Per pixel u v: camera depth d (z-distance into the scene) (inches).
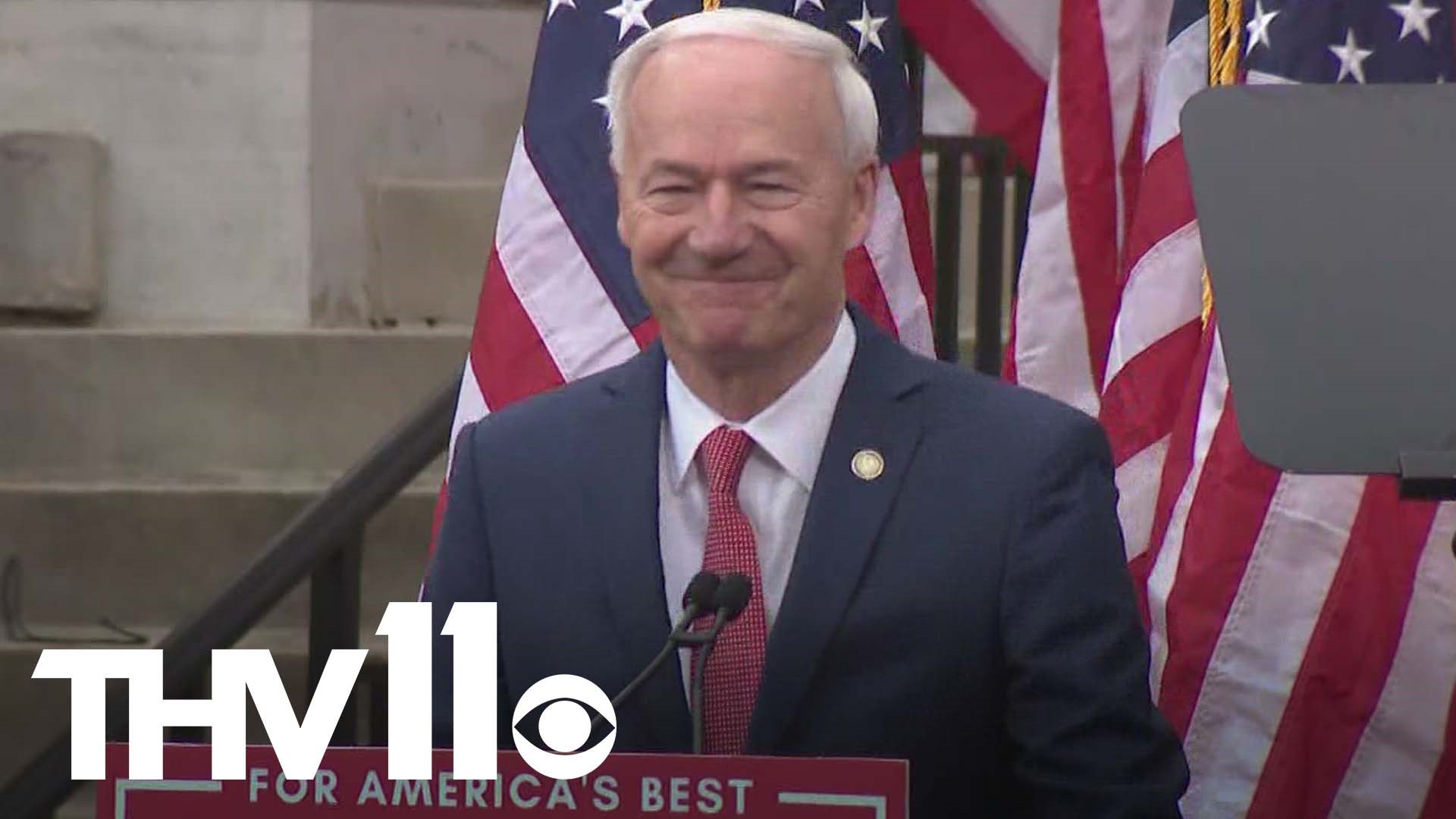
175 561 734.5
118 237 825.5
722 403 375.2
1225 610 470.3
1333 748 469.4
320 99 828.6
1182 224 493.0
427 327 801.6
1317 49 485.4
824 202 360.2
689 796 303.0
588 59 512.7
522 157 514.6
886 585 363.6
